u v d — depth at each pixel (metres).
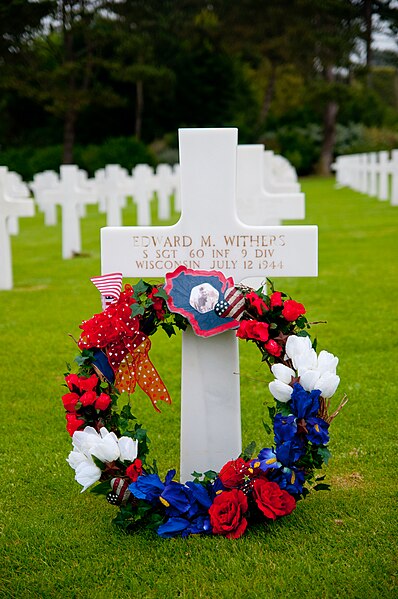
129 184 17.36
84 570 3.21
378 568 3.13
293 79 51.50
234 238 3.82
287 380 3.40
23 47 37.84
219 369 3.76
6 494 3.97
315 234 3.78
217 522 3.39
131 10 41.59
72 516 3.71
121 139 38.81
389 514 3.57
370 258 11.51
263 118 47.78
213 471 3.68
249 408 5.14
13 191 17.14
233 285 3.63
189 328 3.75
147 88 44.19
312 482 3.94
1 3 35.06
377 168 24.00
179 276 3.65
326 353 3.45
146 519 3.53
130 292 3.64
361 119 53.06
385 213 18.72
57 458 4.43
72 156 39.12
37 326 7.71
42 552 3.36
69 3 38.19
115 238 3.86
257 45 44.81
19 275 11.02
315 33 41.28
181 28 44.88
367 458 4.25
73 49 43.59
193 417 3.81
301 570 3.14
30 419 5.08
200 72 46.44
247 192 8.34
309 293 8.96
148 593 3.05
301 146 46.78
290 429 3.35
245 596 3.00
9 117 46.31
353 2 39.62
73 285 10.03
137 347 3.68
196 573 3.16
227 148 3.74
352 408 5.03
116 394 3.76
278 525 3.49
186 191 3.79
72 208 12.66
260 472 3.48
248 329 3.46
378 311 7.87
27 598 3.05
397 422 4.77
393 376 5.67
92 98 38.44
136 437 3.56
